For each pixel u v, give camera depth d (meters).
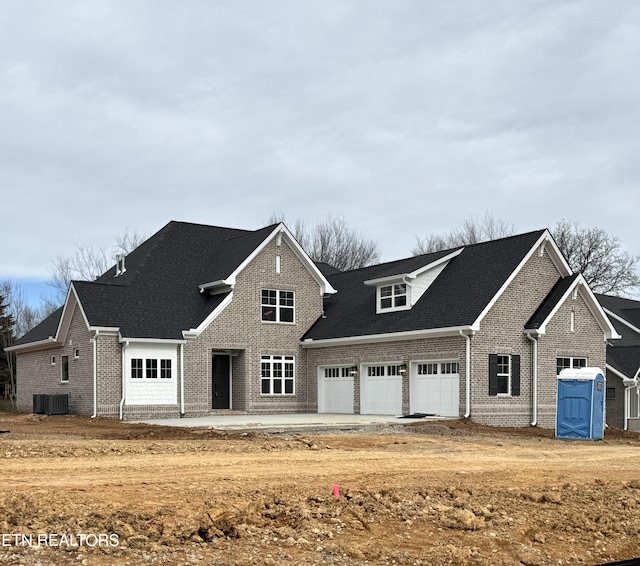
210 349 33.44
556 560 10.38
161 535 9.84
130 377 31.34
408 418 29.72
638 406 37.56
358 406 33.81
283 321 36.00
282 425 25.95
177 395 32.34
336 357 34.97
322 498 12.30
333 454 18.45
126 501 11.32
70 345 33.28
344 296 37.81
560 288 31.72
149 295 33.59
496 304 29.86
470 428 27.25
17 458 16.14
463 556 10.08
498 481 15.05
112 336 31.27
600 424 26.62
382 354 32.59
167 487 12.63
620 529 11.84
